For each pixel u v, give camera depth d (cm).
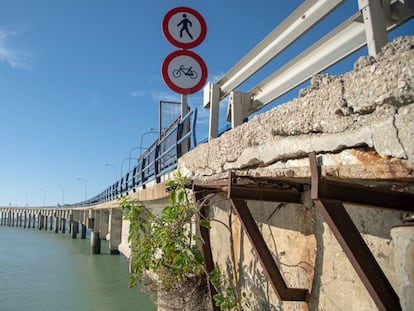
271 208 290
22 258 2341
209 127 409
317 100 197
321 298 227
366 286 154
